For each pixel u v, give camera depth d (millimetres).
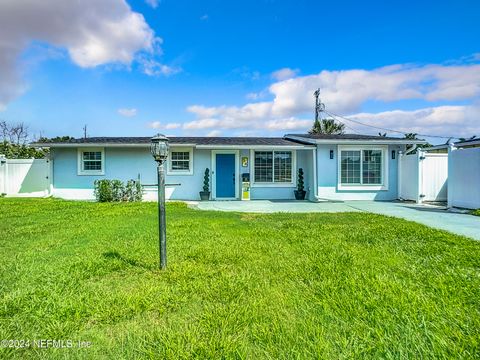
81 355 1952
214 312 2521
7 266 3803
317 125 31250
